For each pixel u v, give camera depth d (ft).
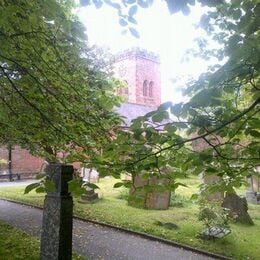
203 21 15.66
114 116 18.11
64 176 24.23
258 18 9.59
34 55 15.75
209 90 9.71
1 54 14.71
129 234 37.40
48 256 24.44
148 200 48.98
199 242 33.50
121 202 53.62
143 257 30.07
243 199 42.88
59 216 24.03
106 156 12.78
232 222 41.57
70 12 19.71
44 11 12.72
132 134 11.92
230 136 11.56
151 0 11.43
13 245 31.37
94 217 43.57
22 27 12.71
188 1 9.09
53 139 18.53
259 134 11.03
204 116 10.64
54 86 17.83
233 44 9.68
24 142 26.03
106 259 29.45
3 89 18.33
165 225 39.09
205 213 35.91
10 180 92.89
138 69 139.64
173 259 29.60
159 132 11.59
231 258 29.53
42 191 10.85
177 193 55.98
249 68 9.61
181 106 9.95
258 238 35.68
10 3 12.45
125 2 11.83
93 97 18.74
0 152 96.17
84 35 13.66
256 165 13.75
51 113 18.37
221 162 13.28
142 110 112.78
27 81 17.20
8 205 54.70
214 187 14.84
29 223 42.22
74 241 34.53
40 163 103.76
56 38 15.44
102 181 75.25
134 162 12.09
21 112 18.34
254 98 10.69
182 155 12.98
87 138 17.38
